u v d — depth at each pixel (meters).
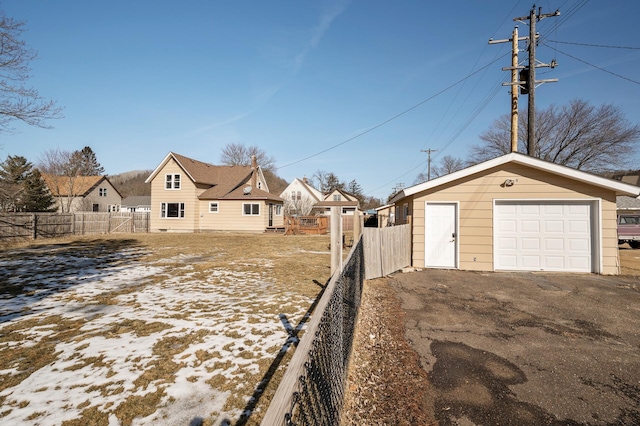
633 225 16.22
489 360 3.85
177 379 3.38
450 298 6.52
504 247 9.47
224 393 3.13
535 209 9.31
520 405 2.97
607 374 3.49
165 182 25.81
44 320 5.18
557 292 6.88
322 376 1.99
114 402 2.98
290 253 13.27
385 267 8.79
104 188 43.56
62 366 3.67
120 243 16.81
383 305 6.10
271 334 4.57
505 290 7.09
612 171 25.03
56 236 19.95
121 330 4.74
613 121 22.98
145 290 7.06
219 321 5.09
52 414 2.81
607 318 5.25
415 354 4.04
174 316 5.35
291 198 49.19
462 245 9.68
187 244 16.59
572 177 8.84
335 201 50.00
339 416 2.63
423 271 9.40
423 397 3.12
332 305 2.49
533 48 12.13
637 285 7.44
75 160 39.88
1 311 5.64
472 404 2.99
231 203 25.66
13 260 11.05
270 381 3.34
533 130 12.05
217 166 30.53
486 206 9.55
